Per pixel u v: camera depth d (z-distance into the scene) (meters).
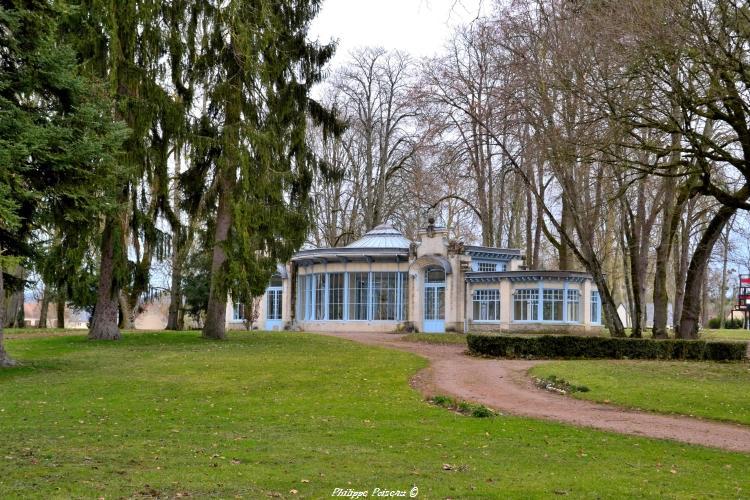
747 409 15.28
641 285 30.69
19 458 9.31
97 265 29.47
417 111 47.25
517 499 7.99
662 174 19.00
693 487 8.83
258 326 45.47
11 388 15.69
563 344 25.47
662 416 14.85
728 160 18.17
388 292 41.22
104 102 19.20
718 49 17.09
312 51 29.53
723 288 60.47
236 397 15.61
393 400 15.65
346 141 54.09
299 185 29.28
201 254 42.88
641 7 16.88
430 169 44.81
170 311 40.88
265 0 27.22
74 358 21.38
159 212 27.48
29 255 18.98
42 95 18.20
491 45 29.48
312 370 20.08
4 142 14.78
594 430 13.02
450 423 13.05
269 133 26.88
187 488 8.06
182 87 26.88
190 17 26.61
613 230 44.28
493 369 22.23
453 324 39.34
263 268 27.34
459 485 8.58
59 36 22.52
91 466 8.99
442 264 39.50
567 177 27.06
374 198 53.50
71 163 17.45
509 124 27.25
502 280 37.81
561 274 36.62
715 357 24.34
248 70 26.38
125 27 24.00
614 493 8.39
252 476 8.73
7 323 44.03
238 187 26.42
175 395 15.55
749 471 9.92
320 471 9.10
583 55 20.55
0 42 16.28
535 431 12.60
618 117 18.17
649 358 24.86
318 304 43.06
